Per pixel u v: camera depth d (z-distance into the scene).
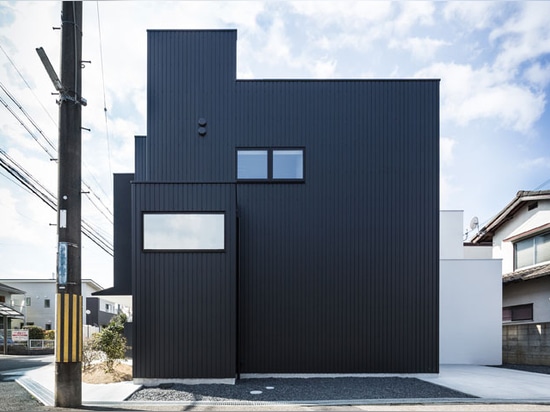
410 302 7.25
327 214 7.37
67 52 5.25
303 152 7.46
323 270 7.26
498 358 9.40
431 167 7.51
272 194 7.37
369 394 5.54
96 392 5.61
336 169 7.46
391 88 7.61
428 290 7.29
